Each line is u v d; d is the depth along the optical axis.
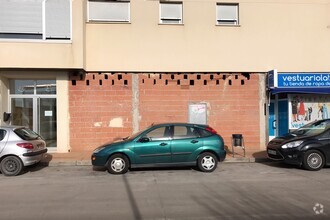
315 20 14.32
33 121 13.52
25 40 12.16
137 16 13.53
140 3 13.56
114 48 13.42
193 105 13.85
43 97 13.56
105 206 5.82
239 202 5.96
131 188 7.23
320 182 7.70
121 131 13.53
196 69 13.73
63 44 12.39
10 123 13.35
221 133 13.93
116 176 8.72
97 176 8.77
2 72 12.70
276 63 14.11
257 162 11.10
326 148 9.43
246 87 14.06
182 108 13.80
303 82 13.96
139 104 13.62
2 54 12.03
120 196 6.54
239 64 13.93
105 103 13.48
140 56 13.52
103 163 9.06
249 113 14.03
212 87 13.94
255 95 14.07
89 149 13.38
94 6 13.49
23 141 9.08
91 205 5.91
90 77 13.43
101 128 13.45
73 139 13.31
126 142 9.16
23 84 13.59
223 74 13.98
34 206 5.89
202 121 13.87
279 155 9.72
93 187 7.40
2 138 9.05
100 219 5.11
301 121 14.27
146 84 13.67
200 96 13.88
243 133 13.99
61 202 6.14
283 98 14.63
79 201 6.20
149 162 9.14
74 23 12.46
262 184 7.52
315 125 10.43
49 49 12.31
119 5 13.59
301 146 9.43
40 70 12.88
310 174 8.79
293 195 6.43
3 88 12.97
